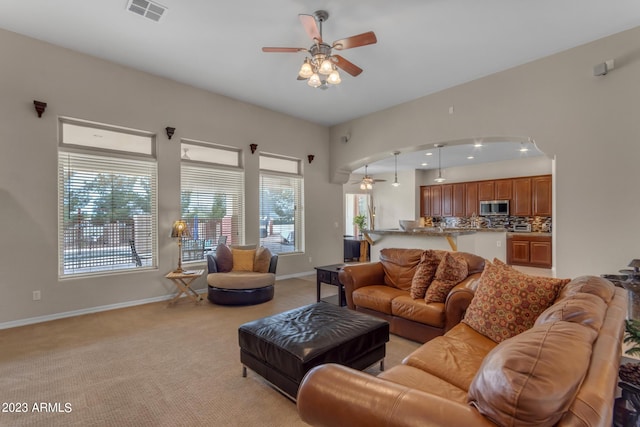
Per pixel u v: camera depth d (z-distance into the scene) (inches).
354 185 415.2
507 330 72.5
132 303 161.8
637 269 114.6
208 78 173.9
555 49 141.6
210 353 105.9
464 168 353.7
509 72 159.0
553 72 145.7
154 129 170.1
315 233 254.7
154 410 75.2
